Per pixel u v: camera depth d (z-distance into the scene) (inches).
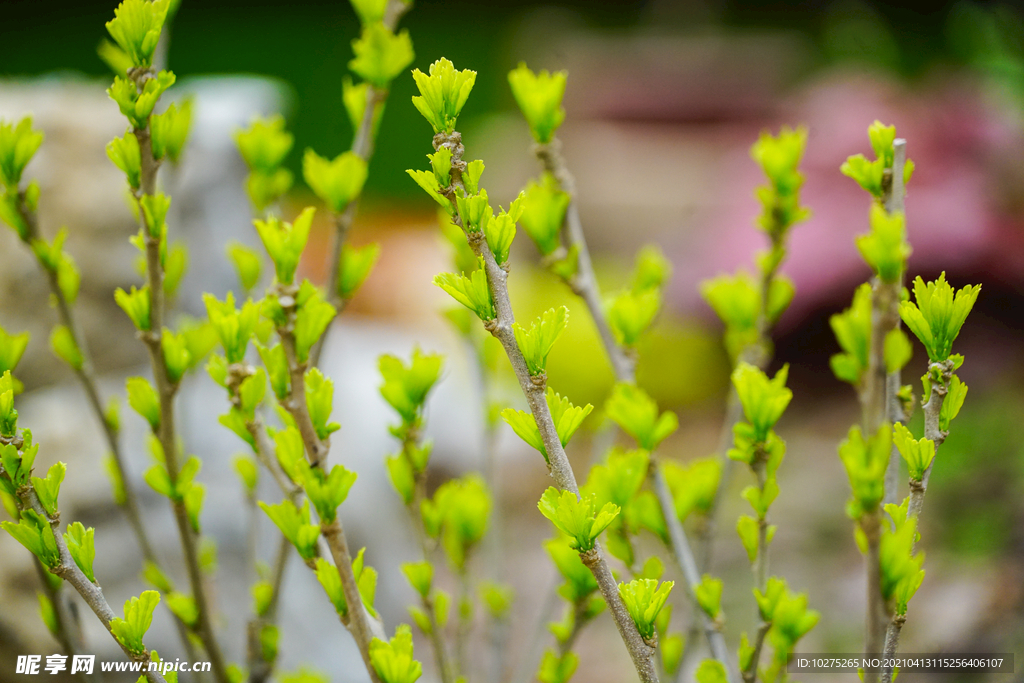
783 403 46.8
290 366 45.6
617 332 49.8
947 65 244.1
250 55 461.1
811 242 184.4
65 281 49.9
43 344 94.3
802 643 93.6
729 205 213.6
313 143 351.3
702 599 48.1
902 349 47.1
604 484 48.1
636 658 44.8
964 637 83.7
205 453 89.5
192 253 111.0
